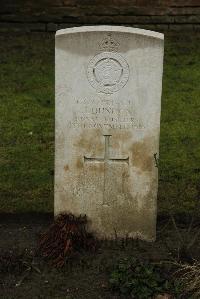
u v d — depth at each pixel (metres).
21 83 9.77
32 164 7.39
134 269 5.27
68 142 5.59
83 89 5.44
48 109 8.91
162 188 6.86
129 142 5.57
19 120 8.55
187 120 8.63
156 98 5.43
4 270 5.40
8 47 11.11
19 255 5.57
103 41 5.31
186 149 7.82
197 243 5.84
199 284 5.10
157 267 5.36
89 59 5.36
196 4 11.57
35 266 5.47
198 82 9.84
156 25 11.66
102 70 5.39
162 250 5.71
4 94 9.38
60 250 5.54
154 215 5.77
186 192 6.78
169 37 11.50
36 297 5.12
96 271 5.41
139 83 5.41
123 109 5.48
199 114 8.81
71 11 11.60
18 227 6.13
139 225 5.82
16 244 5.80
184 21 11.66
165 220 6.26
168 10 11.59
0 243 5.82
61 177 5.70
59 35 5.29
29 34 11.62
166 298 5.03
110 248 5.75
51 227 5.73
